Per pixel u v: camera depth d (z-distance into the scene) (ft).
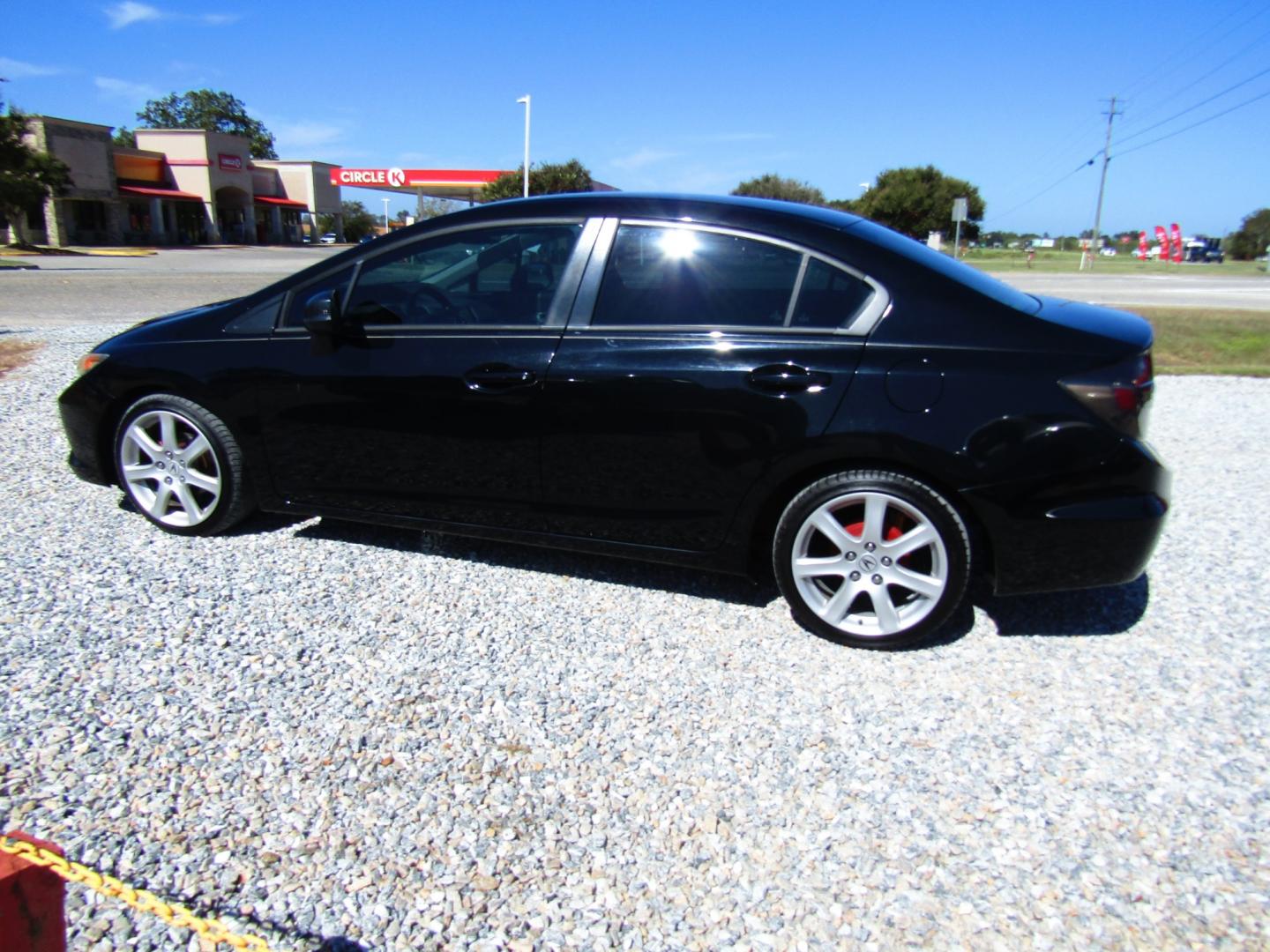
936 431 10.45
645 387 11.50
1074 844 7.95
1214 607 12.69
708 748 9.23
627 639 11.47
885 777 8.82
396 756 8.95
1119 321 11.42
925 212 205.16
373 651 10.98
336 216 259.60
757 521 11.65
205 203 192.44
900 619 11.11
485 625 11.73
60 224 151.74
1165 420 25.08
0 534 14.30
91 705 9.64
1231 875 7.60
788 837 7.98
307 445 13.35
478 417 12.30
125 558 13.50
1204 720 9.89
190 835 7.78
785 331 11.20
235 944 5.93
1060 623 12.13
